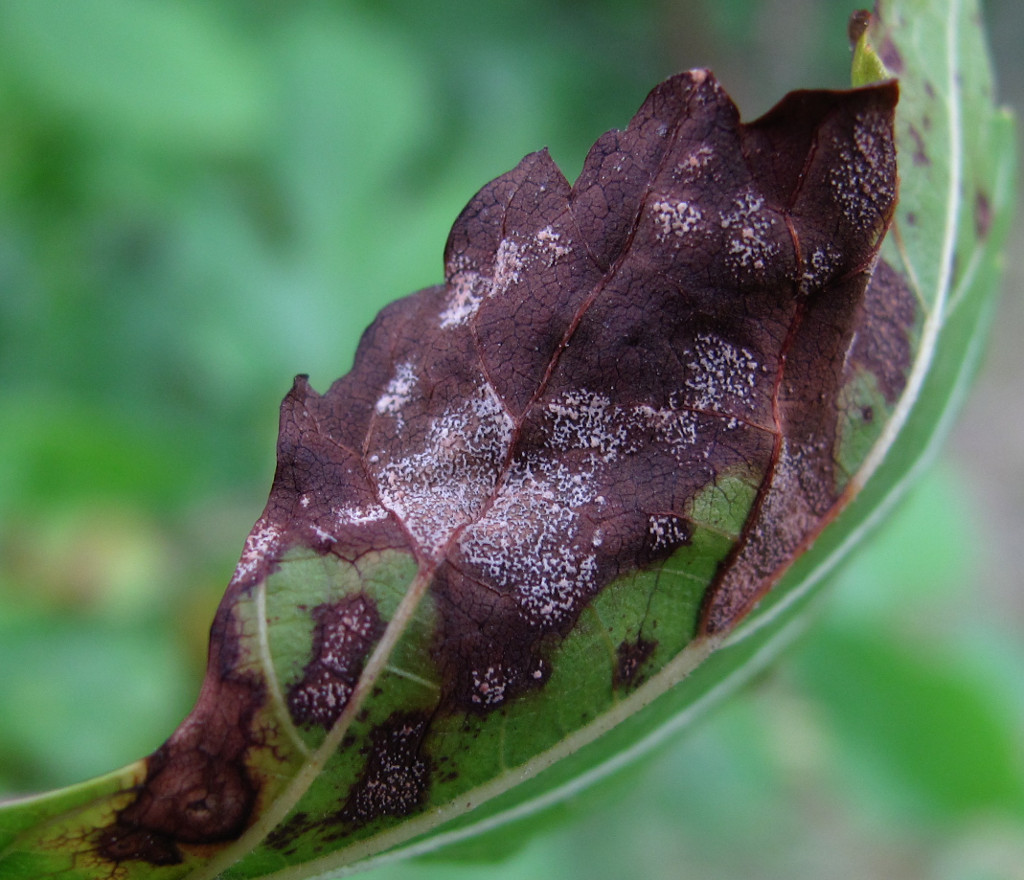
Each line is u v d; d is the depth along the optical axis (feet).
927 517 1.16
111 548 1.17
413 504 0.65
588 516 0.66
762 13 2.78
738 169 0.66
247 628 0.63
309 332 1.40
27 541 1.16
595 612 0.66
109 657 1.13
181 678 1.16
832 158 0.65
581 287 0.66
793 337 0.66
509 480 0.66
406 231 1.45
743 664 0.73
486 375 0.66
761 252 0.66
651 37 2.74
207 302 1.41
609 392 0.66
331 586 0.64
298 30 1.53
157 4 1.33
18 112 1.29
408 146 1.51
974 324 0.75
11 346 1.41
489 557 0.65
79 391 1.41
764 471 0.67
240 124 1.34
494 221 0.66
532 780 0.67
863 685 1.09
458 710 0.65
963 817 1.07
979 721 1.05
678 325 0.66
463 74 2.40
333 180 1.46
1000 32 3.42
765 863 1.80
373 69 1.51
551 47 2.58
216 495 1.32
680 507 0.67
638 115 0.66
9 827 0.61
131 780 0.62
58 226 1.42
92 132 1.32
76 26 1.28
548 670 0.66
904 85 0.71
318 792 0.64
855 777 1.09
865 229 0.66
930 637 1.12
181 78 1.32
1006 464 3.12
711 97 0.65
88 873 0.63
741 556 0.67
